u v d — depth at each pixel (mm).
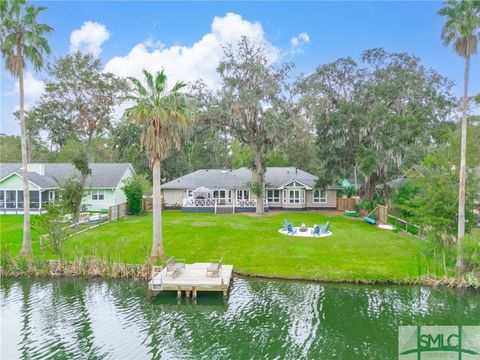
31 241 24047
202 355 12117
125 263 20109
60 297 17359
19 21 21141
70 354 12156
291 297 17016
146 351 12391
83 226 30203
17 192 38188
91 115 39562
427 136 32281
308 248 23703
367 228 30344
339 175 37594
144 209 41062
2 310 15820
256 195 38312
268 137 34719
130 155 54906
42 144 65812
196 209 40344
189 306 16234
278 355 12086
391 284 18531
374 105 34156
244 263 20984
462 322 14516
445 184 21031
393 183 37688
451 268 19219
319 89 35375
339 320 14656
